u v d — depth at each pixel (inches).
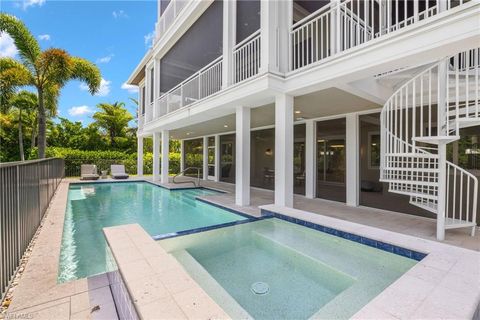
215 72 267.4
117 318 77.7
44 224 179.6
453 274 80.8
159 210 259.1
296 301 97.4
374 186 233.6
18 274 103.9
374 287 103.5
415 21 132.9
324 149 279.9
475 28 104.0
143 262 88.7
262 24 191.5
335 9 163.8
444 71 141.2
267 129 370.6
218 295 98.1
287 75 187.6
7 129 595.5
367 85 185.9
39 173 180.1
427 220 187.5
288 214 170.9
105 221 217.3
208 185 413.7
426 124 205.5
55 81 382.0
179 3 346.6
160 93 419.2
